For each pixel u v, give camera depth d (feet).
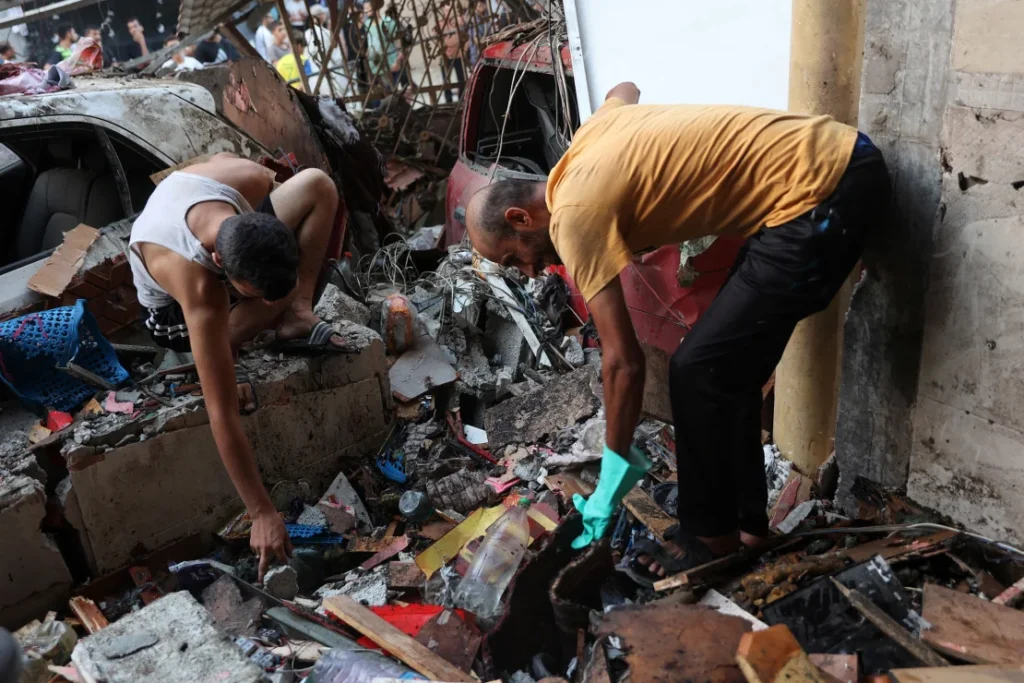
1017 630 6.57
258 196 10.20
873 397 8.25
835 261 6.75
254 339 10.97
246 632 8.52
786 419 9.48
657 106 7.27
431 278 15.20
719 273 9.73
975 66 6.48
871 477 8.59
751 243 7.09
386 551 9.77
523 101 15.79
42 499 9.02
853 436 8.59
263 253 7.49
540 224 7.64
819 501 9.00
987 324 7.03
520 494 10.27
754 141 6.70
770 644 5.76
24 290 11.57
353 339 11.30
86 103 12.64
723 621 6.68
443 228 17.53
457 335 13.56
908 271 7.54
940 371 7.56
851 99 7.85
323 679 7.35
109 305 11.94
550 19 13.34
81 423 9.58
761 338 6.91
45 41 28.02
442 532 9.93
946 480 7.86
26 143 14.12
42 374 10.27
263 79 16.97
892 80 7.17
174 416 9.71
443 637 7.86
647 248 7.53
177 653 6.63
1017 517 7.29
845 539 8.14
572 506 9.51
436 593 8.84
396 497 10.52
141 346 11.74
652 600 7.64
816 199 6.59
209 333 8.22
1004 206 6.62
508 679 7.51
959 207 6.97
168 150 13.50
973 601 6.92
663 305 10.27
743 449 7.28
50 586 9.29
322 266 11.60
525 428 11.41
